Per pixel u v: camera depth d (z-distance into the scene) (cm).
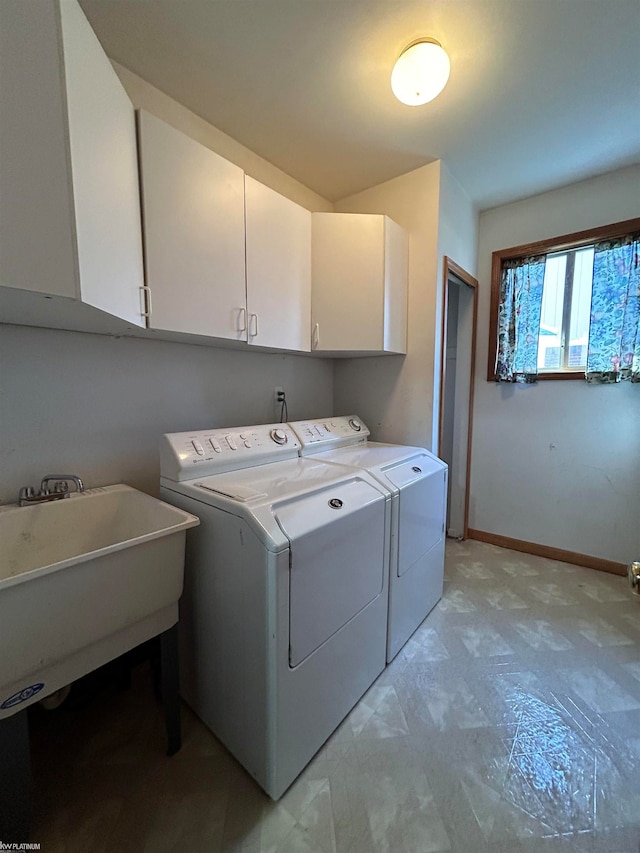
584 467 241
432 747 121
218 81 147
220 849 93
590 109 164
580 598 207
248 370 206
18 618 79
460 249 238
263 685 102
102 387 146
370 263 198
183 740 123
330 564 117
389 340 207
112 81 100
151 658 147
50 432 133
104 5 114
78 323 119
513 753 119
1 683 78
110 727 128
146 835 96
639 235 210
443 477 198
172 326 129
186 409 177
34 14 73
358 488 140
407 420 230
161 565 105
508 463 271
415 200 214
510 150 194
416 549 172
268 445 164
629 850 93
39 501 123
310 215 190
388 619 153
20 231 75
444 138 184
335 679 124
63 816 100
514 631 179
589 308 238
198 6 115
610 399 229
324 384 260
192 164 132
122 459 154
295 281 183
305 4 116
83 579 88
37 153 76
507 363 262
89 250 88
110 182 99
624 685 146
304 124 173
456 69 142
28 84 73
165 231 125
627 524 229
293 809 102
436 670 154
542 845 94
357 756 118
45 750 119
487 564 249
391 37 128
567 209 232
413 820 100
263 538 98
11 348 123
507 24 123
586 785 109
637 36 127
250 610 104
